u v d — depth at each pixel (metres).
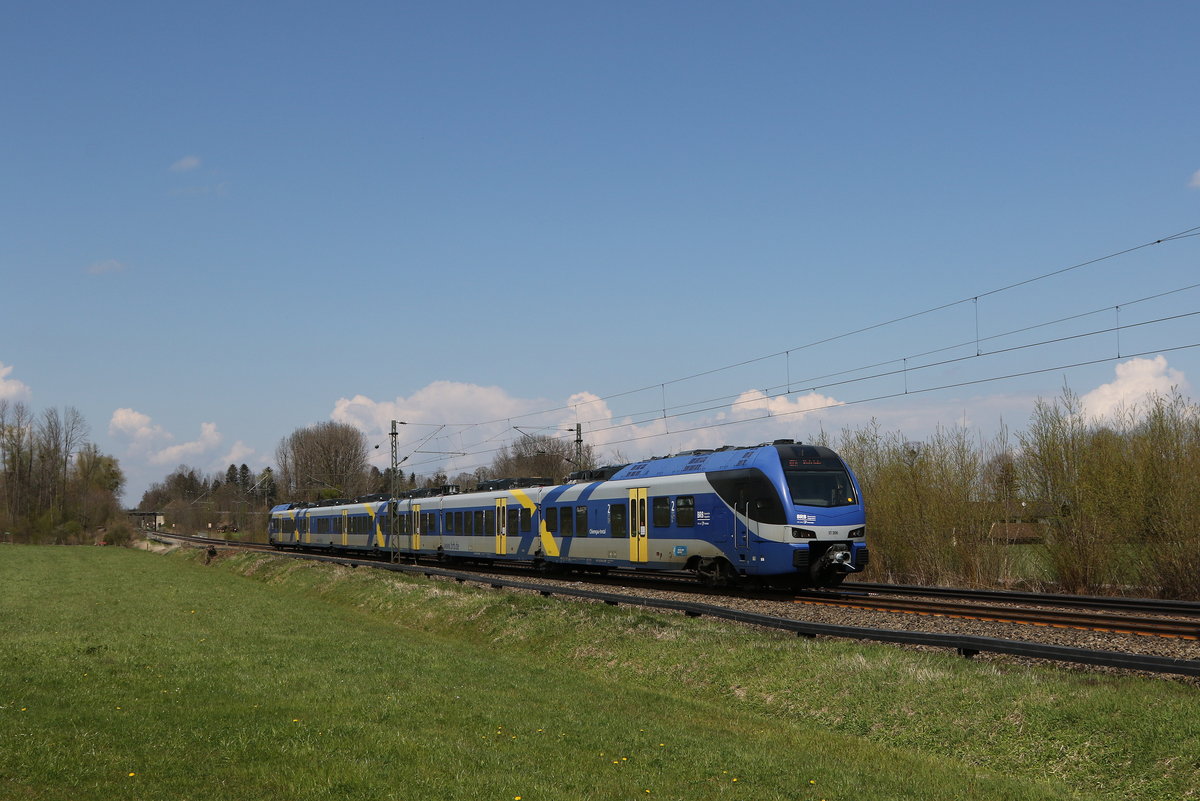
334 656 18.73
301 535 67.75
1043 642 15.80
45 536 105.19
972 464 30.11
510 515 37.25
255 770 9.61
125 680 15.02
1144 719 10.55
